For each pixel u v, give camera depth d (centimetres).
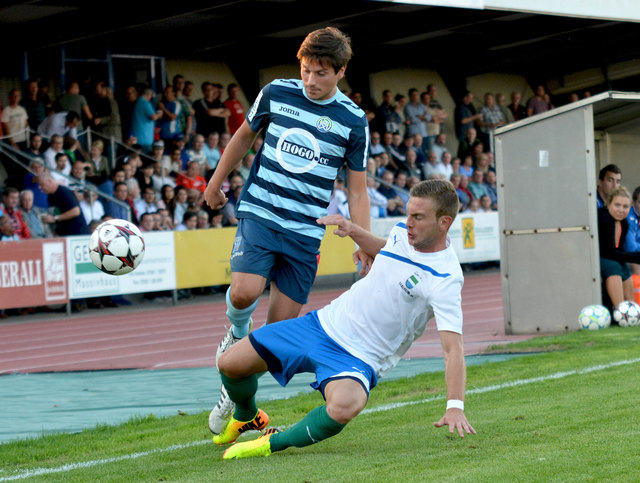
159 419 871
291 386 1056
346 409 593
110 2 2522
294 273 724
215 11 2783
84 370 1306
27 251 2156
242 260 704
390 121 3338
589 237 1391
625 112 1537
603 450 607
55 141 2520
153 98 2906
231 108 3080
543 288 1427
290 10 2791
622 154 1691
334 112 700
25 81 2639
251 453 653
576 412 754
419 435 703
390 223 2811
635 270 1590
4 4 2380
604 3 2608
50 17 2642
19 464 693
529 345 1231
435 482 534
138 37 2992
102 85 2794
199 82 3228
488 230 3033
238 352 650
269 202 708
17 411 973
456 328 591
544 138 1412
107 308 2394
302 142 699
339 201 2755
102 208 2467
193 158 2873
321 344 626
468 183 3381
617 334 1284
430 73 3744
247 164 2930
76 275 2244
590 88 3969
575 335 1304
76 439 781
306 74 682
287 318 734
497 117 3725
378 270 621
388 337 624
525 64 3988
